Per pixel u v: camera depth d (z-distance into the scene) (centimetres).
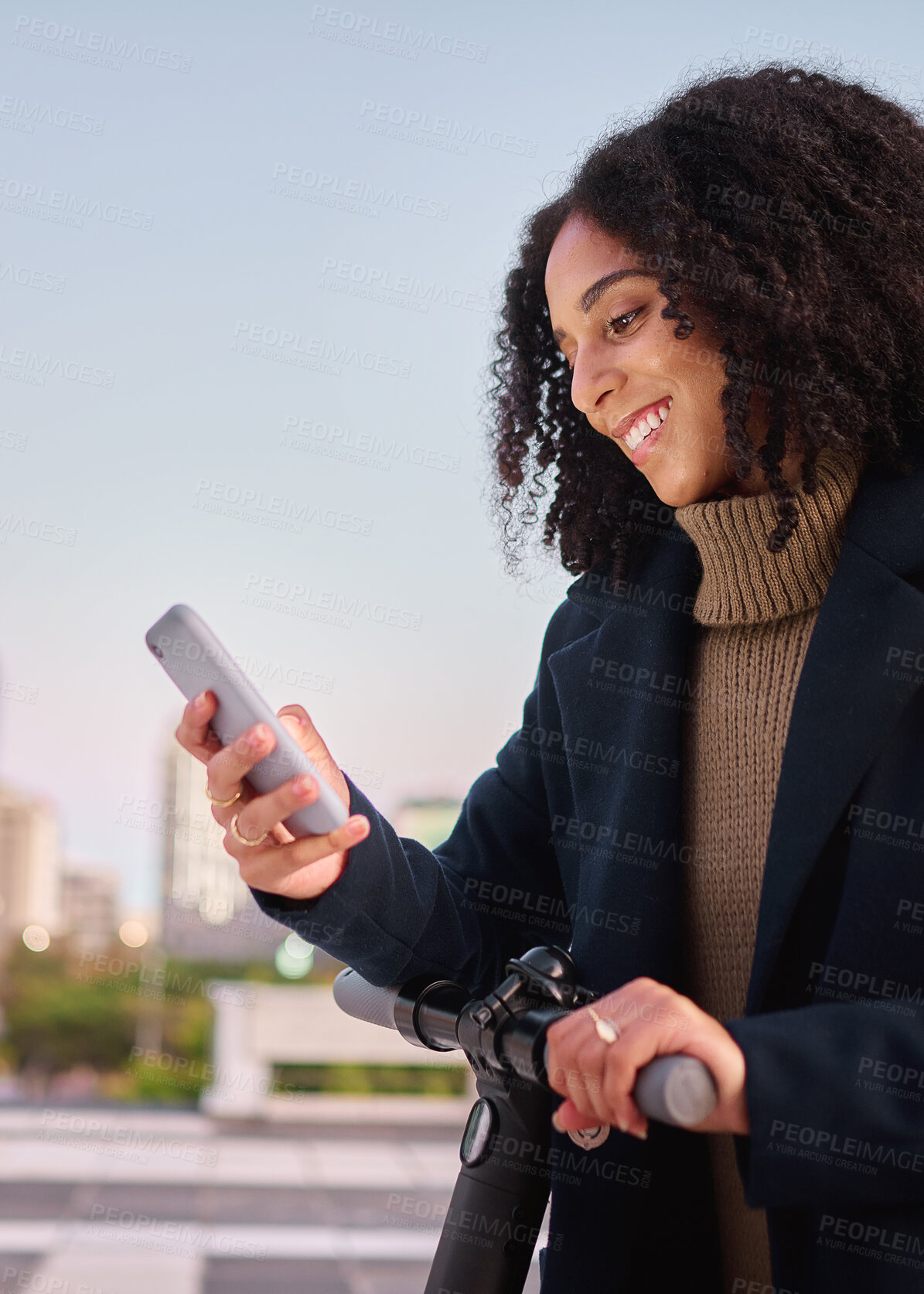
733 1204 96
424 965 105
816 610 98
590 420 108
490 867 122
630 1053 66
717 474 103
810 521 96
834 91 108
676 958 101
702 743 104
